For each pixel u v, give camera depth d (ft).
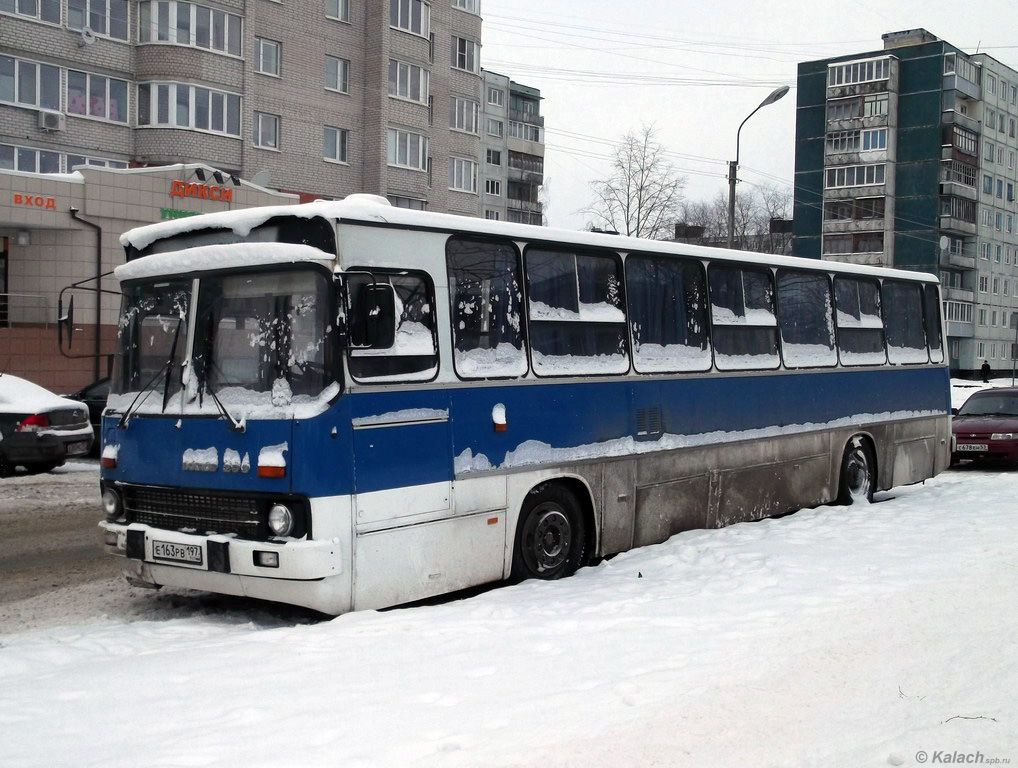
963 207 239.71
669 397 32.50
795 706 16.30
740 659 18.93
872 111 236.84
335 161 130.72
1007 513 37.68
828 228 244.01
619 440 30.40
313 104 127.34
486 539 25.82
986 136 247.29
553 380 28.09
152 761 13.83
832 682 17.56
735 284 36.09
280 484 21.83
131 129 110.01
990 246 253.65
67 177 81.97
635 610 23.02
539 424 27.55
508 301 27.04
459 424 25.14
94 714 15.96
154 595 27.30
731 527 34.32
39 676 18.56
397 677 17.79
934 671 18.21
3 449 51.75
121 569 24.90
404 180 137.90
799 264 39.50
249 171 118.01
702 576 27.12
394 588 23.35
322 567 21.62
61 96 104.12
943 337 49.80
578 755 14.06
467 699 16.55
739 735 14.98
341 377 22.27
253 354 22.89
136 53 109.81
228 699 16.61
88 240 83.76
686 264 33.81
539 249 28.14
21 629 23.70
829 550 30.19
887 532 33.53
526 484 27.02
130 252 26.32
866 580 26.08
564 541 28.63
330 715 15.66
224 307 23.49
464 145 158.71
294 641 20.24
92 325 84.17
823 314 41.01
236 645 20.11
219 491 22.72
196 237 24.79
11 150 100.73
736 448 35.45
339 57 130.72
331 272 22.34
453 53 157.07
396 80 136.26
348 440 22.29
